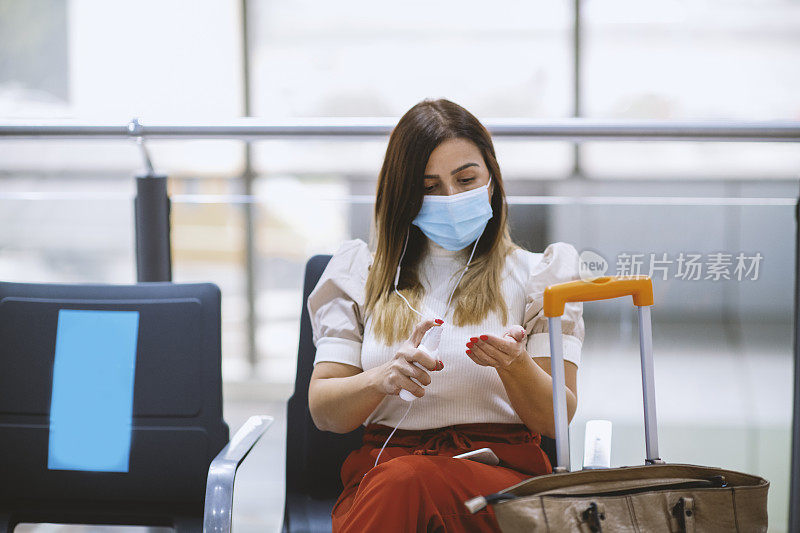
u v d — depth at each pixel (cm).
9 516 225
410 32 559
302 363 224
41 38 557
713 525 159
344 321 209
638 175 505
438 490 171
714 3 549
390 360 198
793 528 239
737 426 241
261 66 561
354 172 515
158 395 223
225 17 557
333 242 255
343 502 193
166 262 257
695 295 238
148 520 223
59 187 508
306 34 559
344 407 191
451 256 211
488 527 173
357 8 558
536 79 559
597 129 236
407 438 196
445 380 194
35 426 225
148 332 225
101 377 225
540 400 186
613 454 244
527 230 238
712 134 235
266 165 515
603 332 242
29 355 226
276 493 326
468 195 198
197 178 523
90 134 246
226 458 184
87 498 224
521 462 190
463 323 197
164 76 560
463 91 562
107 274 294
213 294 226
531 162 506
